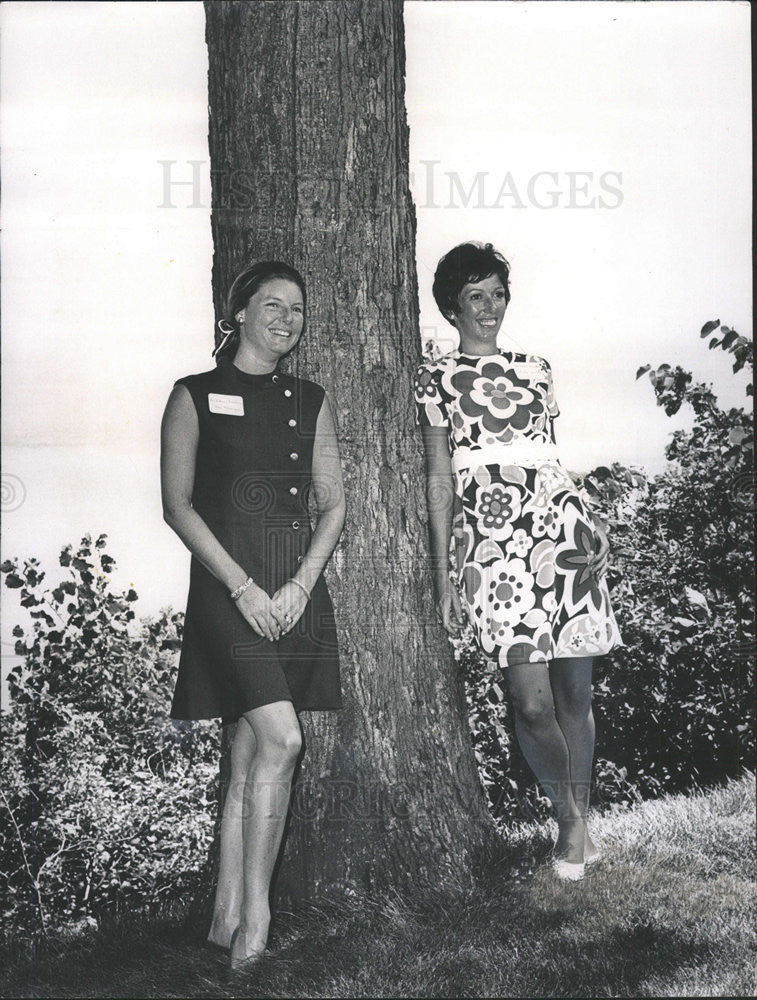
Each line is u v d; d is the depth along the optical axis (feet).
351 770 12.14
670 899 12.16
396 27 12.53
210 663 10.79
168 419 10.89
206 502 10.90
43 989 11.02
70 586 13.76
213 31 12.50
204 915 12.10
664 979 10.75
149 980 10.96
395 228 12.44
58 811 14.01
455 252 12.40
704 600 14.12
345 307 12.21
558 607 12.31
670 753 14.23
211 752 14.23
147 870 13.99
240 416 10.89
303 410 11.29
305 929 11.45
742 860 12.81
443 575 12.37
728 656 14.26
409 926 11.49
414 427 12.42
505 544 12.25
